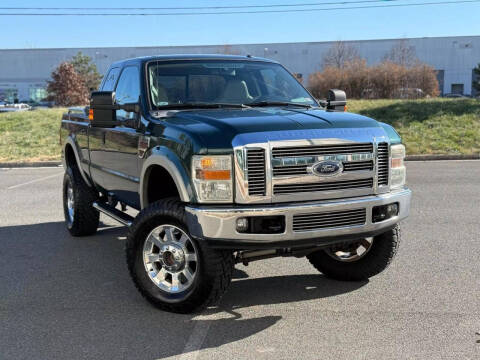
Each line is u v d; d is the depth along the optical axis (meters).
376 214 4.44
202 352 3.82
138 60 5.76
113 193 6.23
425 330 4.14
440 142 17.61
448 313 4.47
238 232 4.04
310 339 4.01
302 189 4.16
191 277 4.43
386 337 4.02
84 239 7.22
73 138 7.18
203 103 5.29
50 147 19.58
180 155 4.28
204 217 4.04
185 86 5.39
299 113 4.73
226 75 5.61
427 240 6.80
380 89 34.44
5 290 5.21
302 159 4.14
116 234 7.49
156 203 4.53
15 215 8.88
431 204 9.12
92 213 7.09
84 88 48.75
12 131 22.34
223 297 4.96
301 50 66.19
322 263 5.39
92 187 7.03
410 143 17.75
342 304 4.73
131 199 5.63
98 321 4.41
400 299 4.82
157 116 4.97
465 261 5.91
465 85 66.44
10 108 51.50
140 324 4.34
